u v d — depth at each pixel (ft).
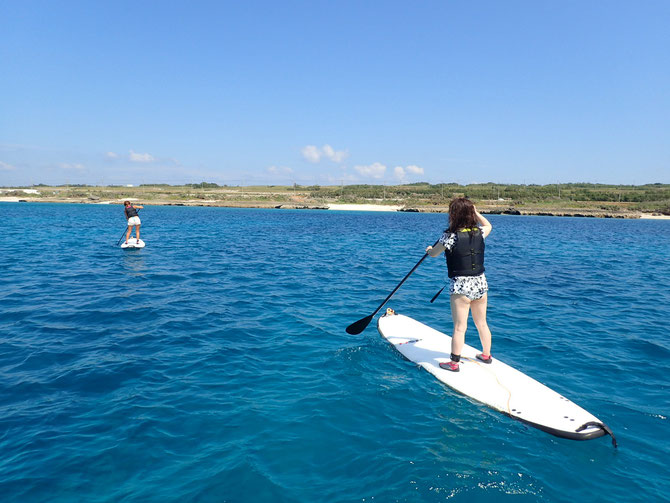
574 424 11.81
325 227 102.83
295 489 9.14
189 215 150.41
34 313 22.17
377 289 30.53
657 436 11.62
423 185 425.69
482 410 12.97
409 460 10.27
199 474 9.57
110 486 9.11
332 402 13.11
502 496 9.06
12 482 9.14
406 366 16.20
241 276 34.42
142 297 26.16
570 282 34.68
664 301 27.99
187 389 13.78
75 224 91.97
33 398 12.98
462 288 14.85
